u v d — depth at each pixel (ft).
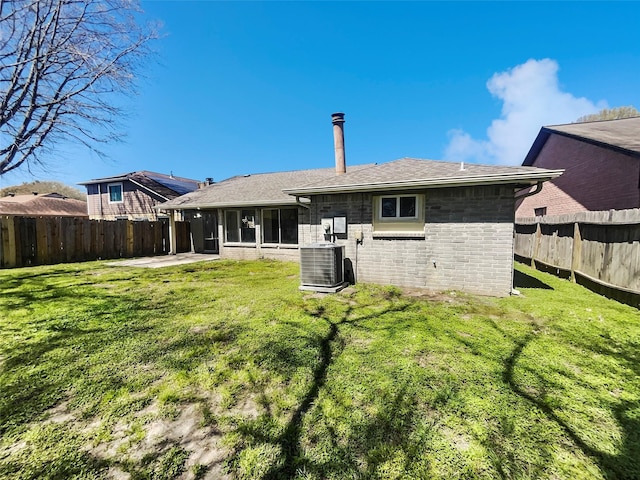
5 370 9.73
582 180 38.93
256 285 22.56
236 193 42.47
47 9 30.60
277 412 7.63
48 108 33.01
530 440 6.61
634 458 6.13
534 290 20.43
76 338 12.32
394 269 21.74
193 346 11.55
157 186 61.36
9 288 21.36
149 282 23.73
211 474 5.83
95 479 5.71
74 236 36.17
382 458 6.15
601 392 8.40
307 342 11.83
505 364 9.94
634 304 16.02
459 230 19.69
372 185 20.44
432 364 9.96
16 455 6.29
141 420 7.38
